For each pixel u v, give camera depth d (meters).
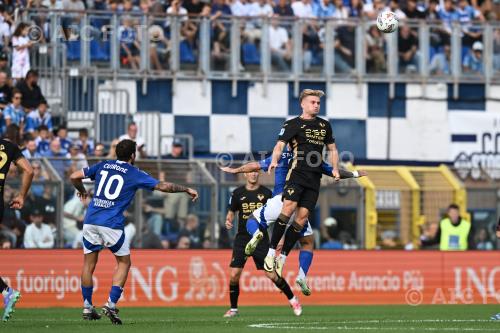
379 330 26.14
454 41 61.00
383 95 60.31
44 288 43.50
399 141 60.44
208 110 57.94
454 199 52.12
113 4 57.16
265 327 27.22
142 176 28.91
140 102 56.78
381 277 47.41
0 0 54.09
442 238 49.56
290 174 31.86
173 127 57.38
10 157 28.23
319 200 50.03
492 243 52.28
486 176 52.97
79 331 25.34
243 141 58.44
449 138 60.88
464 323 30.05
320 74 59.44
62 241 46.12
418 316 35.59
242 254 37.44
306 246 33.91
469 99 61.25
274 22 58.69
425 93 60.69
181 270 45.25
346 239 50.22
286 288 35.50
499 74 61.41
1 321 30.27
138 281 44.69
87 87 55.06
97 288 44.03
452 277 48.12
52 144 50.97
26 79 52.34
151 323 29.22
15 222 45.47
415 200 51.78
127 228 46.84
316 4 61.25
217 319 33.06
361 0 62.12
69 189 46.28
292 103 59.22
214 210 48.03
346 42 59.66
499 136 61.31
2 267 43.09
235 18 58.12
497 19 65.06
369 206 50.44
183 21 57.25
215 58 57.94
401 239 51.53
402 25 60.38
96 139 53.75
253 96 58.66
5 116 51.41
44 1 55.03
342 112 59.75
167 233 47.41
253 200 37.88
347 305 45.94
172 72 57.12
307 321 31.28
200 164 48.56
